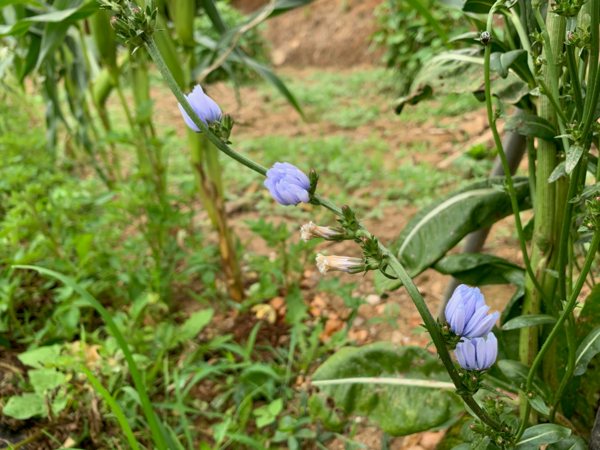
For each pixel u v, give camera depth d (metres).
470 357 0.19
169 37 0.51
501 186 0.29
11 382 0.50
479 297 0.18
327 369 0.43
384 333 0.60
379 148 1.15
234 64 1.89
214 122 0.20
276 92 1.75
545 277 0.32
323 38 2.26
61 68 0.84
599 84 0.21
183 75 0.54
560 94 0.28
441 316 0.52
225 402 0.52
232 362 0.52
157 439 0.33
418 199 0.89
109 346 0.49
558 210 0.30
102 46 0.61
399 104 0.40
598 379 0.36
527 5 0.30
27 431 0.45
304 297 0.67
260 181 1.03
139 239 0.65
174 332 0.53
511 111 0.95
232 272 0.64
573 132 0.23
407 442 0.45
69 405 0.46
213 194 0.60
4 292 0.54
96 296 0.62
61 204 0.73
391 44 1.55
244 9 2.76
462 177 0.93
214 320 0.64
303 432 0.45
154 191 0.66
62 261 0.58
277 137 1.26
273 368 0.53
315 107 1.55
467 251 0.49
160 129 1.37
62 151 1.12
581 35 0.21
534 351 0.34
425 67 0.39
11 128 1.17
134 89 0.66
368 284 0.69
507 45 0.33
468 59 0.36
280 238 0.59
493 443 0.25
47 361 0.47
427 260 0.38
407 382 0.39
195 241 0.68
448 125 1.21
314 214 0.88
